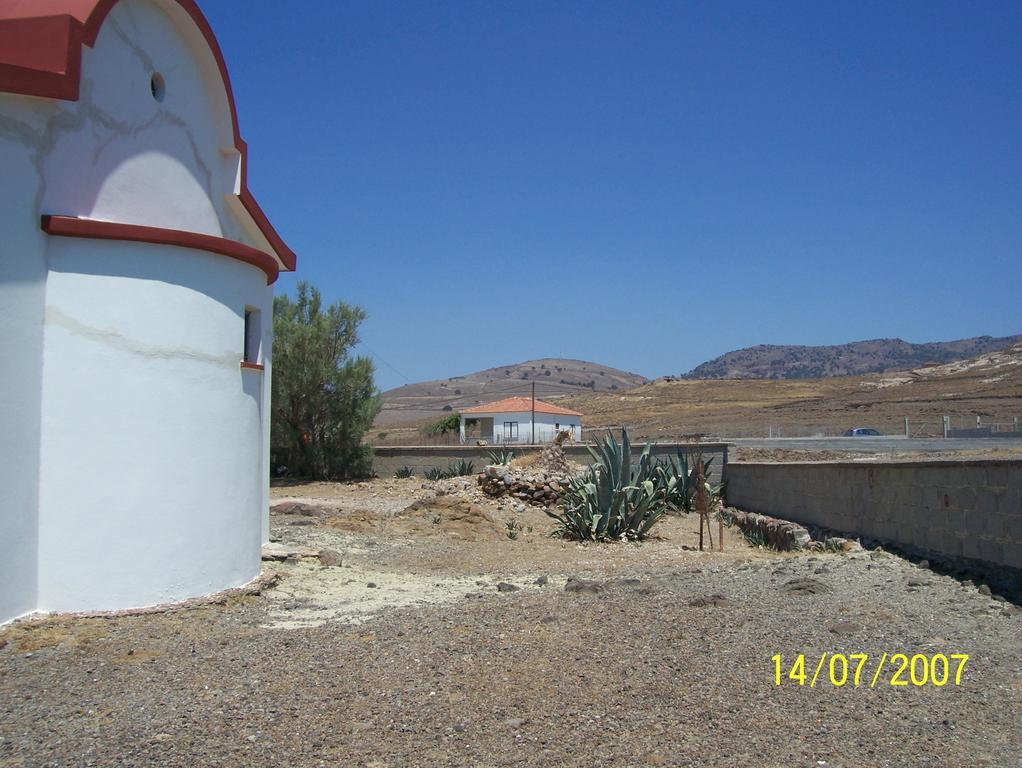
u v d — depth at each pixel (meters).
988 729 5.53
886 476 13.16
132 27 9.12
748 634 7.64
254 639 7.74
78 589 8.45
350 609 9.36
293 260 13.03
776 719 5.68
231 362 9.72
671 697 6.07
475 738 5.37
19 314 8.05
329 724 5.58
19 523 8.09
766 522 16.88
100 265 8.59
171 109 9.66
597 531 17.27
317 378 33.25
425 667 6.75
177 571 9.02
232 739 5.34
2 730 5.52
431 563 13.87
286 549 12.33
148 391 8.80
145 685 6.40
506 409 66.12
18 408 8.05
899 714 5.78
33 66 8.02
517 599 9.57
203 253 9.31
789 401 102.56
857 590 9.61
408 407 156.62
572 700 6.01
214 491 9.45
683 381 135.75
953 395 84.00
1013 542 9.62
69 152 8.50
